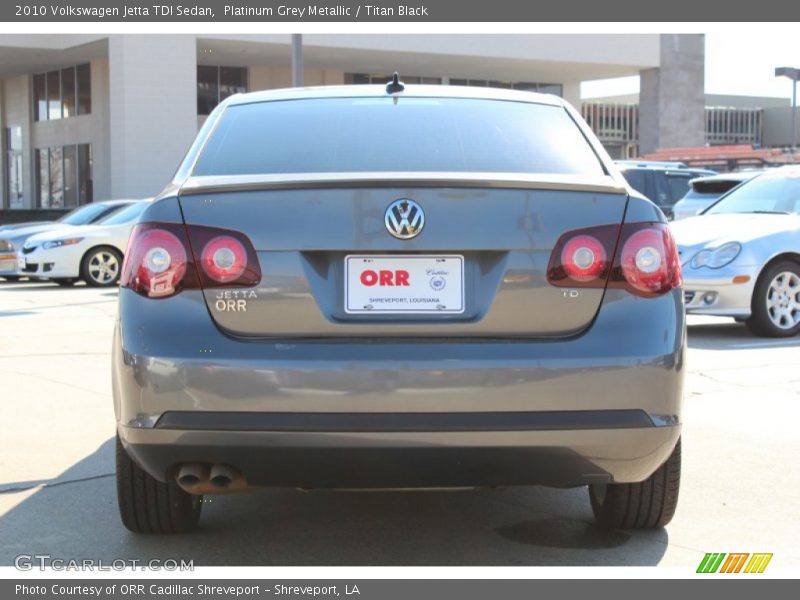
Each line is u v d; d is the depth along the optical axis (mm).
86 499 4160
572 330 3020
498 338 2992
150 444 2979
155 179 27031
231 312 2984
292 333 2979
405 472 2965
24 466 4656
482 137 3553
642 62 34469
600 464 3023
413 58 30766
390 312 2994
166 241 3033
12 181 35719
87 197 32000
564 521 3914
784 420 5598
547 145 3541
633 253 3061
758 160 24484
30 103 34344
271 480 3023
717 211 9938
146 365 2961
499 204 3033
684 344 3098
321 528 3832
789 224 9008
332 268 3010
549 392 2939
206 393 2926
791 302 8984
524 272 3004
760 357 7805
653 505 3600
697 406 5961
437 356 2922
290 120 3686
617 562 3451
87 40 27688
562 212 3059
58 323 10539
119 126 26703
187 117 27328
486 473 2988
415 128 3592
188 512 3652
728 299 8727
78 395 6379
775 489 4316
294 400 2904
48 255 15703
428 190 3020
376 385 2900
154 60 26844
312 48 28578
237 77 32062
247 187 3045
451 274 3010
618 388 2971
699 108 35875
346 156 3400
